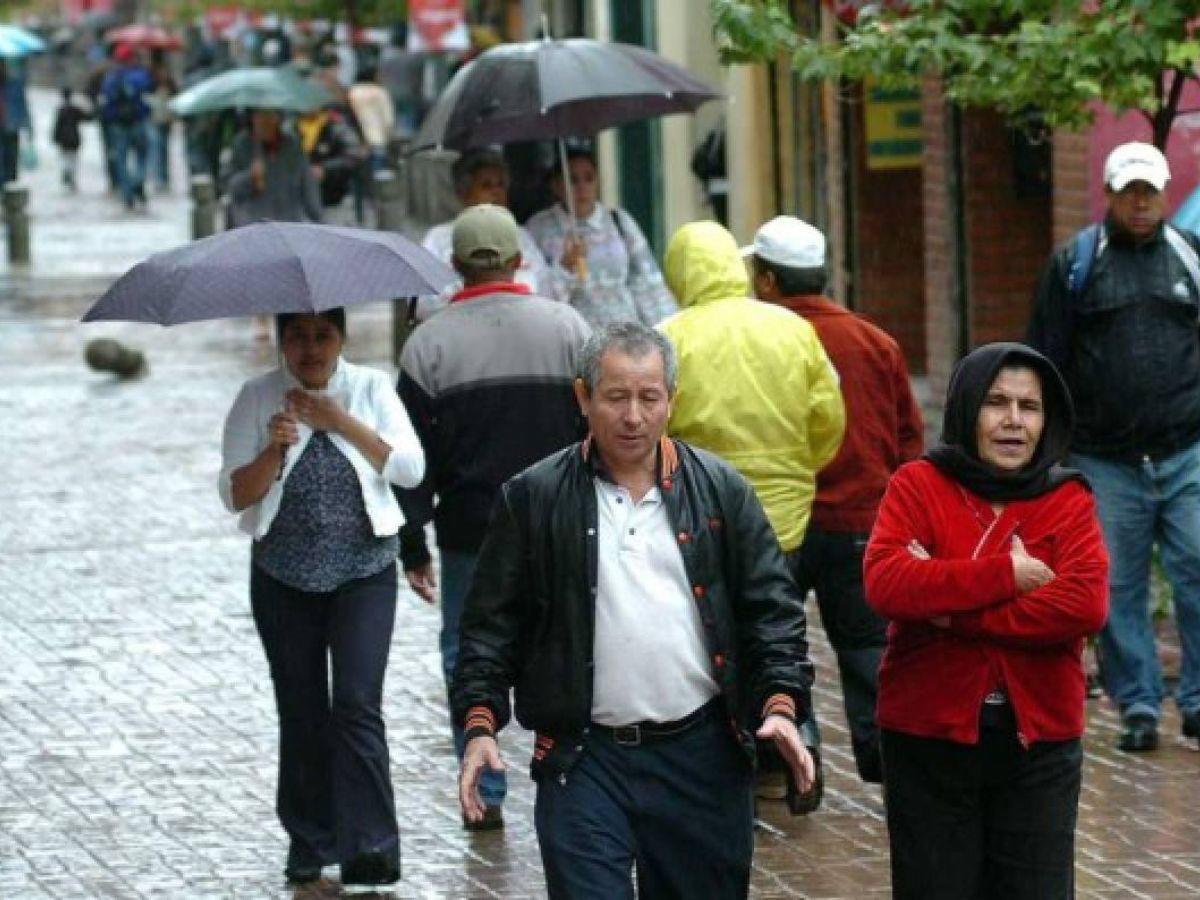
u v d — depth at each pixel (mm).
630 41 63469
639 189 63000
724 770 16547
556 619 16406
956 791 16750
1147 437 25203
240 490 21562
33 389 54188
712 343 22844
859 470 23672
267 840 23359
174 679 29531
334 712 21719
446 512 23688
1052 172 44156
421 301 28031
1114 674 25547
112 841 23375
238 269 20594
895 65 30359
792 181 56469
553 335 23562
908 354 52906
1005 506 16688
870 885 21656
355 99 97625
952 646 16562
